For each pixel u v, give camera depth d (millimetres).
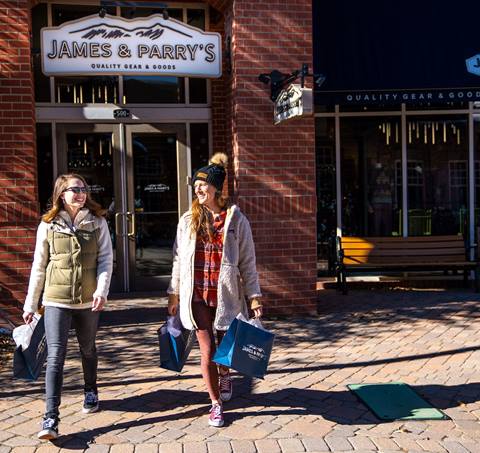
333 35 8812
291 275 7895
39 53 8547
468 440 4324
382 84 8812
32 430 4441
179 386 5344
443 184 10422
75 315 4508
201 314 4496
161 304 8617
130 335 7016
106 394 5156
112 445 4199
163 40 7441
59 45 7180
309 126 7871
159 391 5223
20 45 7199
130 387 5324
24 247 7188
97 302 4387
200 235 4527
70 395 5141
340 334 7043
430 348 6449
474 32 9000
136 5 7684
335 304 8719
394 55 8875
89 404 4734
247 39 7699
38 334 4488
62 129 9148
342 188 10391
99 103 9250
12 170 7180
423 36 8930
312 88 7453
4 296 7137
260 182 7777
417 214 10438
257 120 7754
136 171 9438
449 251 10016
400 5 8906
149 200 9492
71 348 6492
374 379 5520
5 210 7137
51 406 4234
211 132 9570
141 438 4309
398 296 9336
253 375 4363
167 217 9539
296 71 7129
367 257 9984
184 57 7516
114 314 8047
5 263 7141
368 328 7293
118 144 9320
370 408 4836
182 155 9508
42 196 9109
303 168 7875
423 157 10391
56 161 9125
